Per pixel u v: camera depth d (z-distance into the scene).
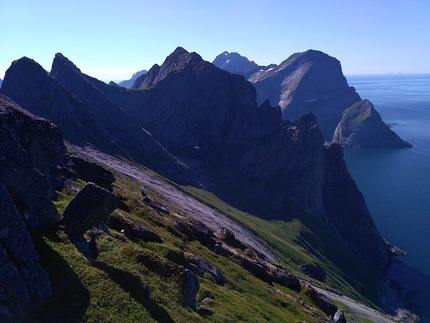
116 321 20.72
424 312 159.88
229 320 30.92
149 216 57.53
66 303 19.91
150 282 26.67
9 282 17.69
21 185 22.73
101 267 24.59
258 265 66.81
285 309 51.78
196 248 57.38
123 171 186.00
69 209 26.22
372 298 171.25
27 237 20.11
